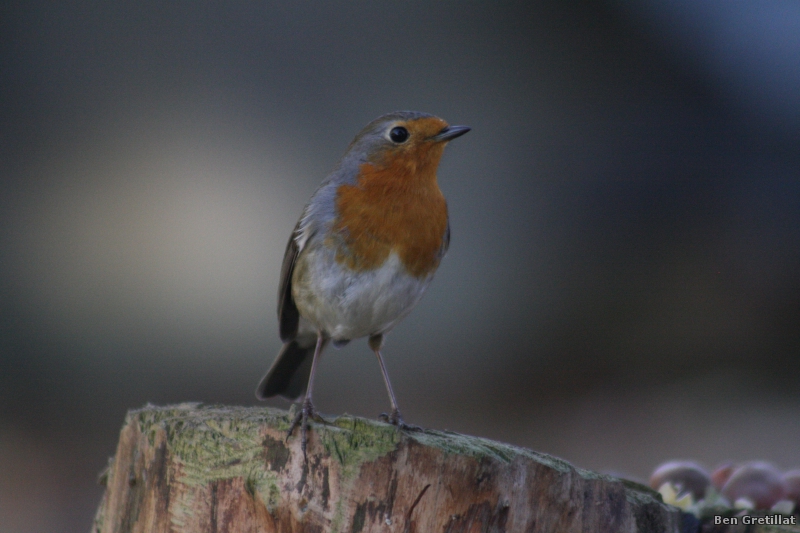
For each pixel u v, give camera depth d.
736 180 16.25
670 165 16.11
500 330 14.67
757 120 16.52
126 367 13.20
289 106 14.68
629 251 15.55
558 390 14.22
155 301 13.51
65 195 13.72
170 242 13.69
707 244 15.78
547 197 15.66
